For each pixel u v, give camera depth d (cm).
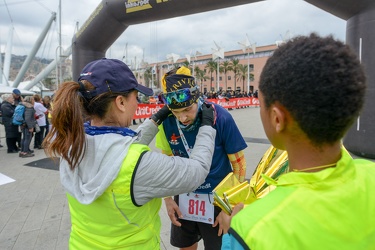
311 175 59
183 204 170
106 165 91
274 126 63
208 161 115
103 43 784
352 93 54
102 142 94
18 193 425
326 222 56
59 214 345
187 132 156
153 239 106
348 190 59
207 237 169
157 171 92
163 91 143
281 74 57
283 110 59
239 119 1373
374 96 509
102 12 714
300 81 54
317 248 55
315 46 56
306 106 54
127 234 98
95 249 102
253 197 96
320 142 58
